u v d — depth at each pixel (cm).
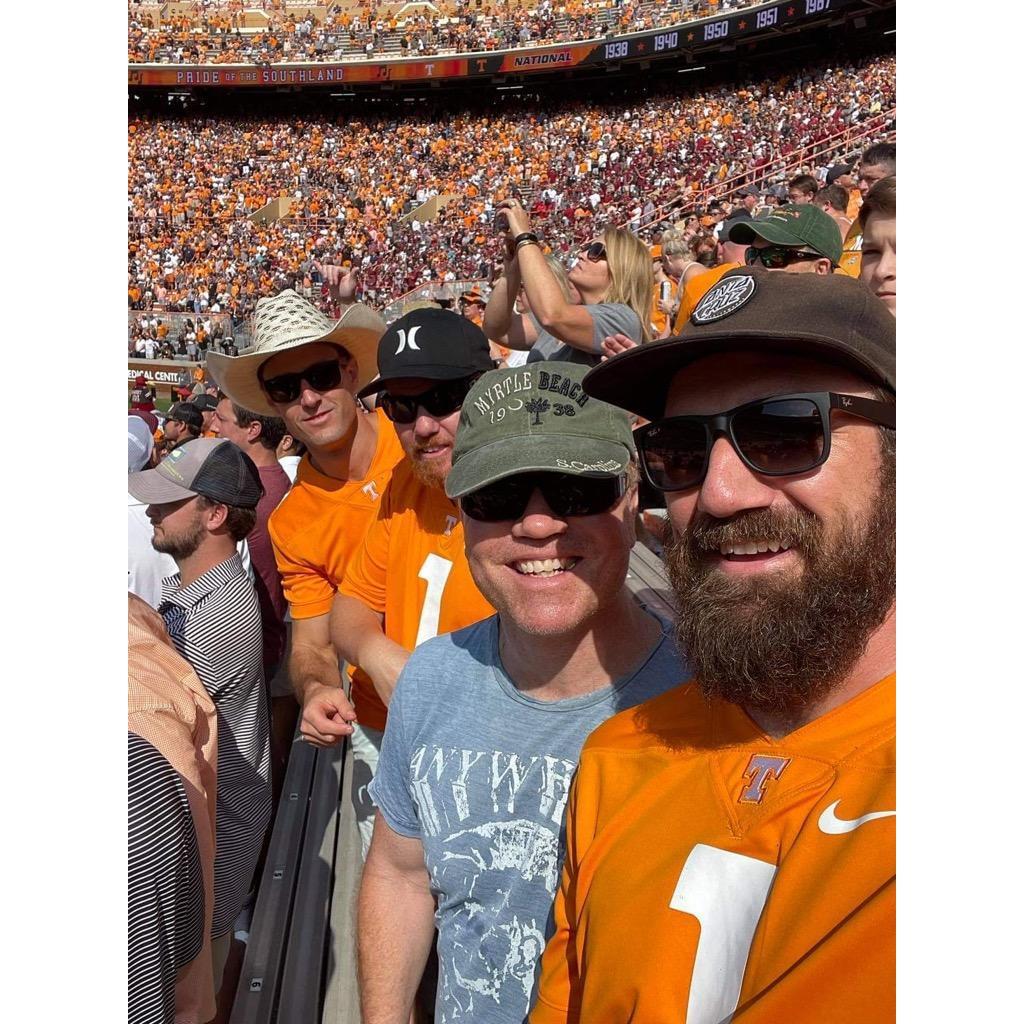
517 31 1673
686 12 1542
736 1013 51
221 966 130
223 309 1420
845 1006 47
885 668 59
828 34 1452
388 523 132
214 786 97
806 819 55
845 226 327
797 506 58
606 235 179
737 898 56
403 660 125
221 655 134
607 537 78
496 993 82
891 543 59
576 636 80
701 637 60
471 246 1480
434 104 1812
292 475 250
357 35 1738
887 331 60
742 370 61
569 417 80
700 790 61
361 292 1483
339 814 173
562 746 80
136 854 75
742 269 63
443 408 121
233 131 1831
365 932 94
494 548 79
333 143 1783
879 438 59
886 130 1102
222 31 1767
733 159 1382
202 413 331
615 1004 58
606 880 61
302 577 157
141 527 173
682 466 63
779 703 59
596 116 1702
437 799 85
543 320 164
